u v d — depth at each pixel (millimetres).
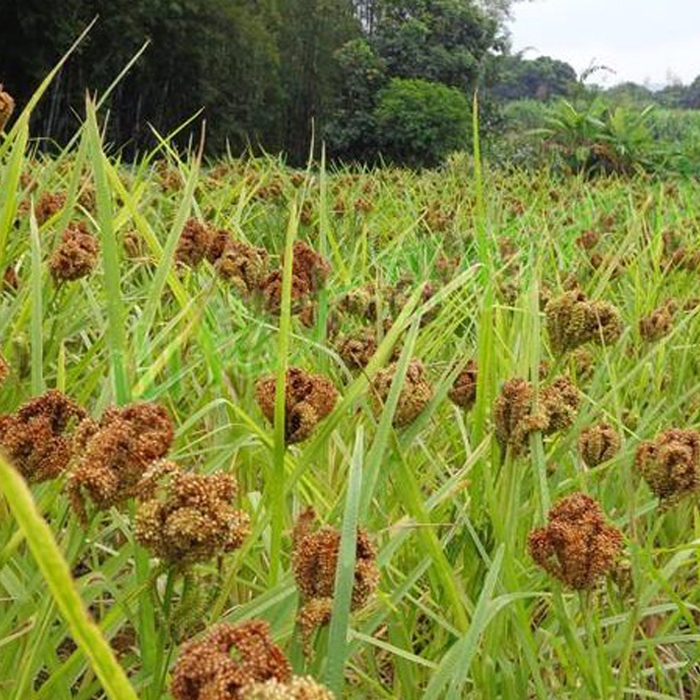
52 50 23156
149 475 803
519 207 6254
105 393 1414
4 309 1928
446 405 2135
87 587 1235
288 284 1102
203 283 2375
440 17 37250
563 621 1188
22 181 3064
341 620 819
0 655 1185
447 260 3777
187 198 1577
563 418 1357
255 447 1712
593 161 17203
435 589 1451
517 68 60188
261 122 29125
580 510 1083
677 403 2082
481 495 1531
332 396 1176
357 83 32781
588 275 3828
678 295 3678
